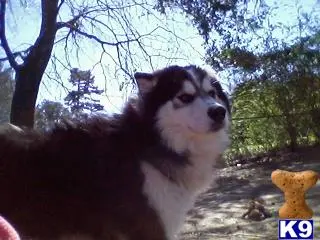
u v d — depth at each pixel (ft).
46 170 3.15
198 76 3.38
